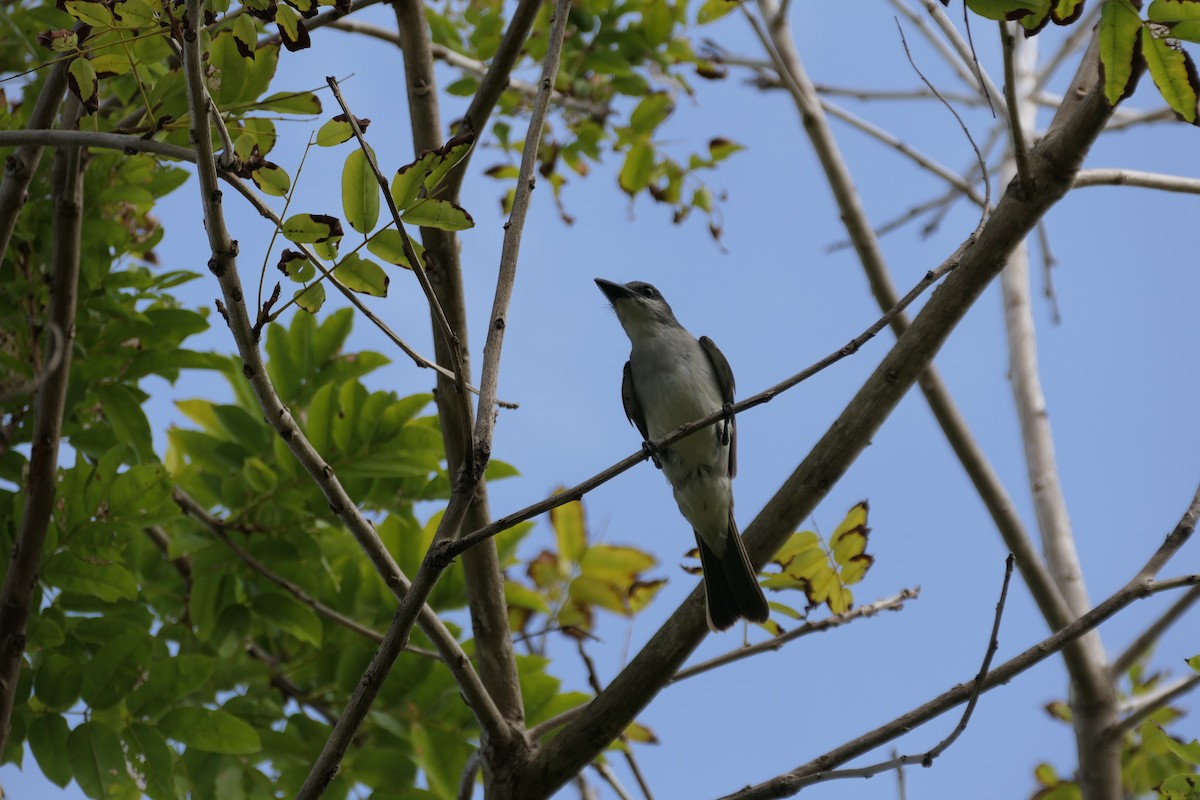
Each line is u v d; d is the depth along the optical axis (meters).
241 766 10.08
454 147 6.54
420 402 10.91
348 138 6.68
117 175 10.59
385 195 6.15
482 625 9.44
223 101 8.00
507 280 6.96
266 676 10.86
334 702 10.88
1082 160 8.30
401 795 10.17
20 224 10.46
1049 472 11.79
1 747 8.88
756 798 7.77
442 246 9.55
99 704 9.38
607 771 10.38
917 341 8.55
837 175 11.85
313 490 10.84
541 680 10.36
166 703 9.44
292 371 11.73
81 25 7.64
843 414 8.70
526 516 6.63
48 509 9.26
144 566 11.36
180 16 6.83
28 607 9.23
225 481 10.86
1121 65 7.06
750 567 8.88
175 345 10.82
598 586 11.28
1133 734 12.34
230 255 6.36
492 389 6.69
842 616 9.66
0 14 10.02
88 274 10.56
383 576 7.36
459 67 13.27
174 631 11.13
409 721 10.59
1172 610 10.33
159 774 9.25
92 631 10.05
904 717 7.91
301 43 7.05
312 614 10.65
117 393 10.67
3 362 10.18
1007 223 8.39
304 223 6.48
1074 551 11.38
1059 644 7.88
